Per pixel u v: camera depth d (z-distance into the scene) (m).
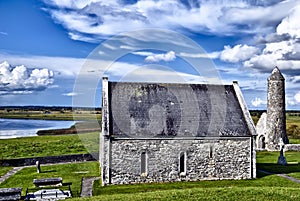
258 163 40.69
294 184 29.83
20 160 41.56
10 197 26.12
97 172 35.91
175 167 30.80
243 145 32.16
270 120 54.25
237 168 32.03
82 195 27.11
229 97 34.94
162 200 20.73
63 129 79.19
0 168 40.12
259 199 20.59
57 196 26.56
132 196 22.02
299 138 67.50
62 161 43.03
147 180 30.34
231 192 22.20
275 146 53.69
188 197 21.17
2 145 54.00
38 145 53.81
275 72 54.44
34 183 30.05
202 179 31.36
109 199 21.45
